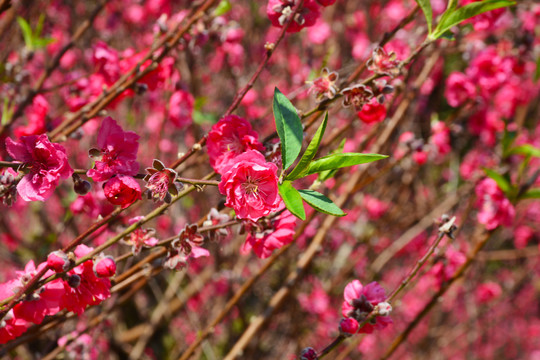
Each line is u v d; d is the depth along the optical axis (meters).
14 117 2.21
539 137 5.29
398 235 4.85
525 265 6.20
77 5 4.28
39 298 1.41
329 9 4.45
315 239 2.65
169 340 4.65
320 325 4.30
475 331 5.14
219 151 1.50
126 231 1.44
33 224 4.25
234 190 1.28
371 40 4.49
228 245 4.02
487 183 2.36
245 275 4.23
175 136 4.11
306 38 4.41
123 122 4.04
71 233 3.41
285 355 4.10
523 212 5.04
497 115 3.78
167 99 2.59
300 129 1.37
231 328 3.98
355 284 1.62
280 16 1.63
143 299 4.60
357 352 4.81
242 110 4.02
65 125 2.08
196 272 4.36
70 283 1.42
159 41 2.17
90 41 4.18
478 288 5.22
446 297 5.21
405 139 3.10
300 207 1.23
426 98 3.80
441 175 5.63
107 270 1.41
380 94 1.55
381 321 1.60
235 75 3.66
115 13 4.16
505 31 3.43
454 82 2.93
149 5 3.68
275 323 4.24
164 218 3.85
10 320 1.41
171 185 1.31
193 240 1.52
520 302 6.55
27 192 1.30
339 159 1.31
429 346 5.37
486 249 5.52
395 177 4.70
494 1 1.52
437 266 2.42
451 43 3.03
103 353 3.85
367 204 4.41
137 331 4.49
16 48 3.38
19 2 3.19
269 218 1.55
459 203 4.34
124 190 1.30
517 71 2.88
